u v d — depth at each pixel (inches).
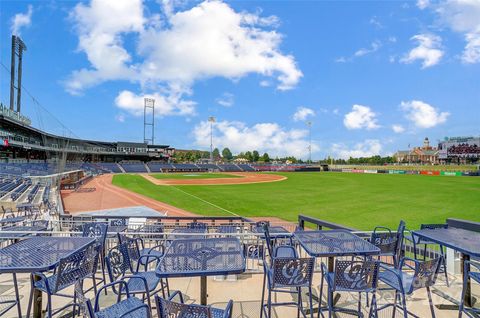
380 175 2623.0
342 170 3636.8
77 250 155.4
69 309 177.0
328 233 209.8
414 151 6013.8
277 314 175.5
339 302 193.2
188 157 5585.6
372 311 156.9
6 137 1984.5
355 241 188.2
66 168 1732.3
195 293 204.2
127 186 1502.2
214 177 2298.2
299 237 199.3
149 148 4116.6
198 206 900.0
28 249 163.5
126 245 183.3
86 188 1365.7
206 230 323.6
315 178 2214.6
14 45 2145.7
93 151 3213.6
